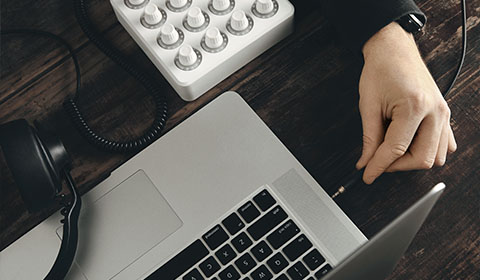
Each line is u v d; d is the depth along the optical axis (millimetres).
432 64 782
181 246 690
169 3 782
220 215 701
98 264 691
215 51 754
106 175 751
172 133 749
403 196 714
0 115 806
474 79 770
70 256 680
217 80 784
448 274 679
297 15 819
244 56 779
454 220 700
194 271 674
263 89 786
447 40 791
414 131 670
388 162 682
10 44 843
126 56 817
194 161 732
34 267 699
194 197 713
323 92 778
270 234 678
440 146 699
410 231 479
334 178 731
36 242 708
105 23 840
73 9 852
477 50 784
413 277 681
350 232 672
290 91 782
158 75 805
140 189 723
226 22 766
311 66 791
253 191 708
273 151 728
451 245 689
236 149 733
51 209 749
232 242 681
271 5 757
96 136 770
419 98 668
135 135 778
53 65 826
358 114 759
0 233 742
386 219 706
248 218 690
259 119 746
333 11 765
